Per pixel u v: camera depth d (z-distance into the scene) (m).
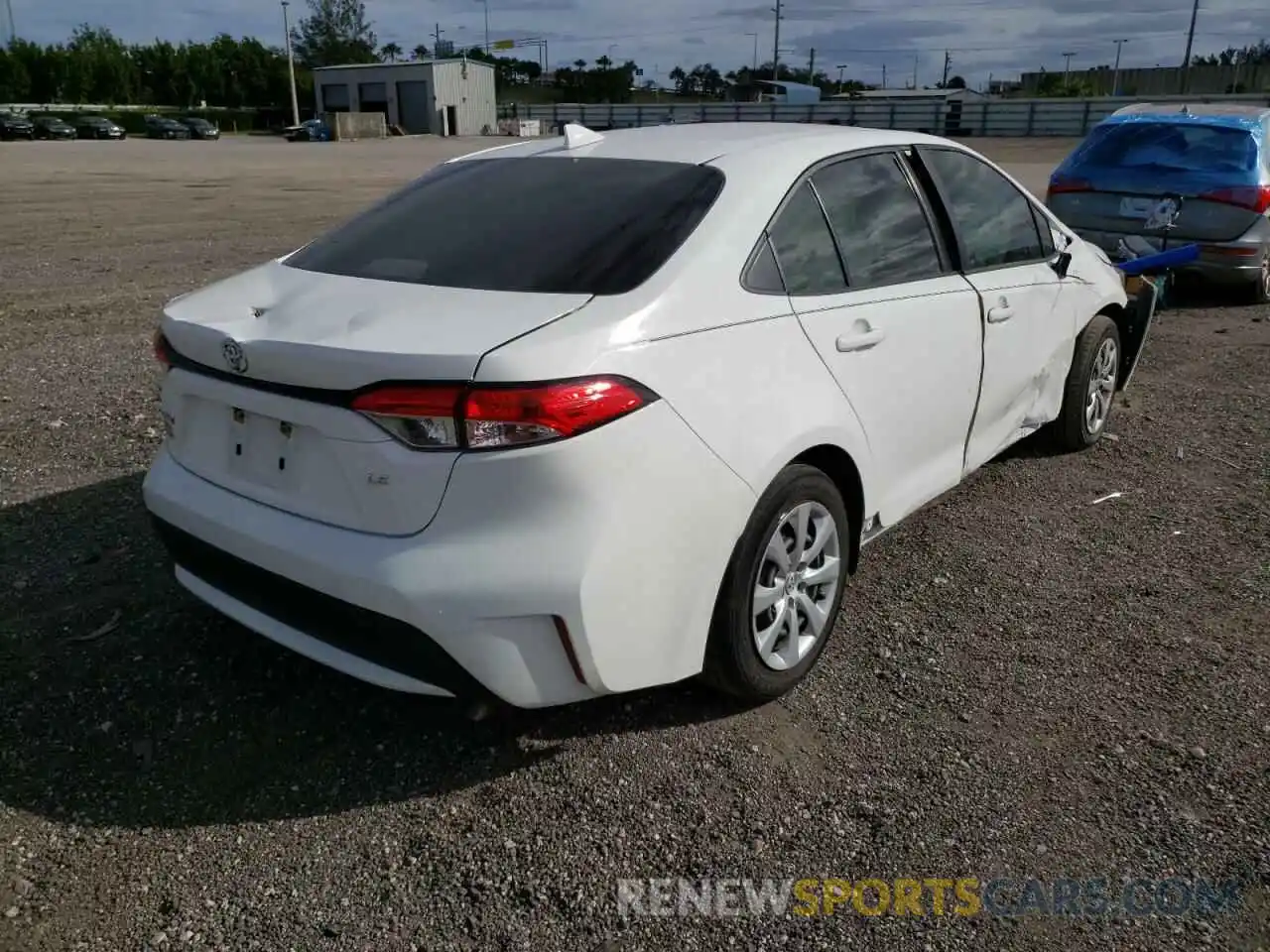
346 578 2.62
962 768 3.00
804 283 3.24
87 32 102.62
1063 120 42.75
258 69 99.38
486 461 2.48
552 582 2.56
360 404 2.55
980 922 2.48
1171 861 2.67
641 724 3.19
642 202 3.14
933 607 3.90
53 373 6.75
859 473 3.43
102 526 4.42
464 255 3.06
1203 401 6.44
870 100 50.34
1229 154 8.74
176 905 2.51
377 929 2.46
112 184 21.69
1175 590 4.04
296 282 3.16
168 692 3.30
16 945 2.38
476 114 70.69
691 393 2.76
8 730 3.09
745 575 3.01
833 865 2.66
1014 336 4.36
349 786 2.91
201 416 3.04
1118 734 3.16
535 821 2.79
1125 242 8.73
